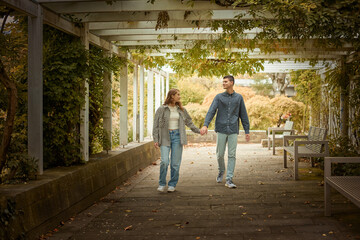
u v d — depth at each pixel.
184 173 6.96
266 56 8.45
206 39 6.61
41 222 3.29
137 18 4.92
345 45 7.42
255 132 13.98
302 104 14.40
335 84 8.63
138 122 8.40
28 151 3.97
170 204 4.55
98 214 4.14
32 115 3.99
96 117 5.85
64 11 4.39
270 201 4.57
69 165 4.67
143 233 3.43
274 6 4.39
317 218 3.77
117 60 6.02
